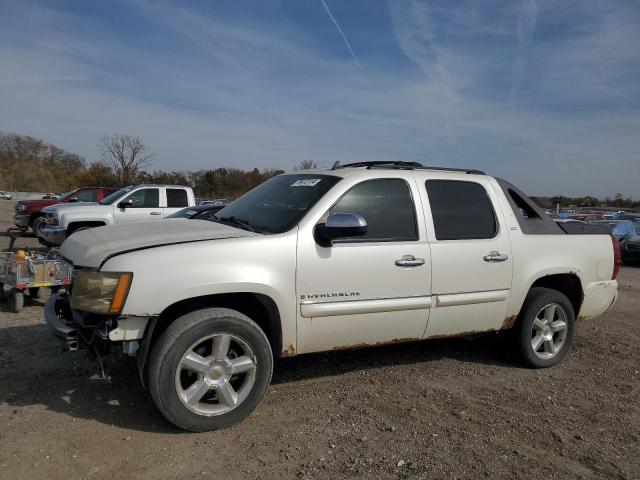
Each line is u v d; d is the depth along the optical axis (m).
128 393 4.02
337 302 3.94
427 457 3.33
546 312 5.16
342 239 4.00
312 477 3.04
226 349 3.52
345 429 3.65
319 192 4.13
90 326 3.43
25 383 4.13
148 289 3.29
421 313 4.34
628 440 3.72
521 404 4.25
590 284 5.39
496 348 5.56
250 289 3.57
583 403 4.34
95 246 3.62
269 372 3.68
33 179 88.38
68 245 4.00
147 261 3.33
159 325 3.56
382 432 3.64
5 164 91.44
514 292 4.84
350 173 4.29
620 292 10.34
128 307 3.26
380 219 4.22
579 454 3.48
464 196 4.73
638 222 19.66
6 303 6.83
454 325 4.58
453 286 4.47
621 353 5.80
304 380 4.54
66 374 4.34
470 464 3.27
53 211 12.57
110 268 3.30
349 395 4.26
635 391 4.66
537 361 5.10
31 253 6.91
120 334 3.32
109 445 3.26
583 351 5.83
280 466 3.14
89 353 3.69
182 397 3.39
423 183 4.54
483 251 4.62
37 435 3.33
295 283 3.76
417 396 4.31
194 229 3.95
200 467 3.08
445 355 5.41
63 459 3.07
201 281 3.42
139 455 3.16
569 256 5.20
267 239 3.71
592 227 5.63
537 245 5.01
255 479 2.99
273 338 3.85
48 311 3.78
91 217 12.57
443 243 4.44
